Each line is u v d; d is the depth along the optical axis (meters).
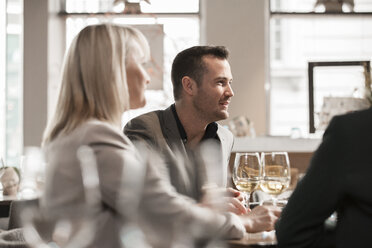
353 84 6.91
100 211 1.20
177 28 7.74
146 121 2.50
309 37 7.80
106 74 1.47
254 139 5.04
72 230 1.05
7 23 7.69
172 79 2.71
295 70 7.81
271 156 2.11
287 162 2.12
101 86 1.46
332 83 6.95
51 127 1.44
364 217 1.48
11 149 7.68
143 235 1.08
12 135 7.69
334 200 1.51
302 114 7.78
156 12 7.72
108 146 1.29
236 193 2.19
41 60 7.48
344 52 7.80
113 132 1.33
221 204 1.09
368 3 7.73
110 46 1.49
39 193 1.13
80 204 1.12
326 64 6.94
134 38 1.60
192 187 1.16
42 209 1.07
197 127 2.66
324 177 1.50
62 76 1.49
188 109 2.65
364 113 1.50
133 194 1.15
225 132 2.74
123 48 1.52
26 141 7.48
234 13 7.49
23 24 7.48
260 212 1.81
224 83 2.66
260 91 7.46
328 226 1.66
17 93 7.70
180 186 1.16
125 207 1.14
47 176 1.17
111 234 1.20
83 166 1.19
